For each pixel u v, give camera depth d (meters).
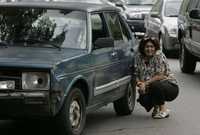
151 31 22.59
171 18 20.75
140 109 11.20
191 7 16.20
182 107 11.41
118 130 9.25
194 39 15.14
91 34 8.95
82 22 9.02
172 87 10.23
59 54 8.27
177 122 9.97
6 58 7.91
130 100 10.61
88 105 8.68
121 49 9.96
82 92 8.47
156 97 10.17
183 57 16.70
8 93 7.66
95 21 9.29
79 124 8.37
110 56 9.40
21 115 7.75
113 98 9.69
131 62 10.45
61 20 9.08
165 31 20.31
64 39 8.83
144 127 9.52
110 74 9.41
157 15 21.89
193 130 9.35
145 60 10.25
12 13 9.34
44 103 7.64
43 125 9.28
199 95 12.88
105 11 9.80
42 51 8.43
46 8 9.30
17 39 8.90
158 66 10.23
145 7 27.62
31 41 8.83
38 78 7.68
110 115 10.59
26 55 8.14
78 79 8.20
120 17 10.55
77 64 8.23
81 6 9.40
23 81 7.69
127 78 10.24
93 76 8.71
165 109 10.38
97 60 8.87
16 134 8.90
